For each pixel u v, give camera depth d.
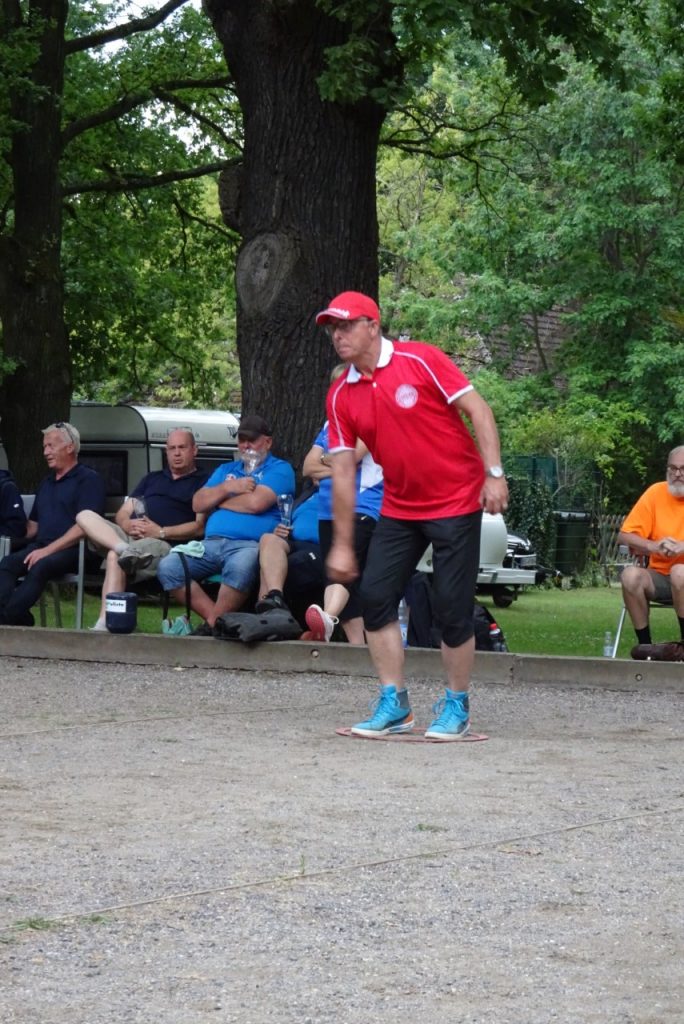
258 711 14.09
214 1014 6.12
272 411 21.48
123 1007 6.19
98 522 18.16
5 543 19.48
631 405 59.44
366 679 16.25
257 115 21.59
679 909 7.77
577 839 9.20
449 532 12.50
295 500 18.77
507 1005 6.27
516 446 52.59
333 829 9.31
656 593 17.75
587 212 57.81
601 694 15.62
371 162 21.81
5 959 6.76
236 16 21.62
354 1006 6.23
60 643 17.53
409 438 12.38
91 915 7.44
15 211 33.53
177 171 40.34
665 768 11.56
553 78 22.02
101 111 36.50
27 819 9.44
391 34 21.39
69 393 33.88
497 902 7.81
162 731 12.84
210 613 17.95
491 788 10.66
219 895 7.83
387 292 66.38
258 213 21.61
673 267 58.50
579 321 60.78
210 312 46.69
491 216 59.41
